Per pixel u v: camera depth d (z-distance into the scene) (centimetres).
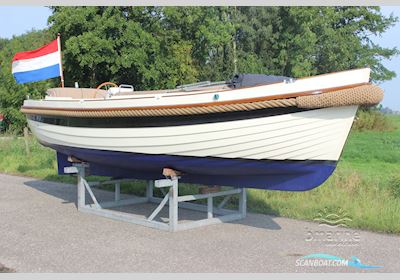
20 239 549
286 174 570
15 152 1491
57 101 716
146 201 808
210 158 575
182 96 553
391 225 606
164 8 2561
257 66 3219
